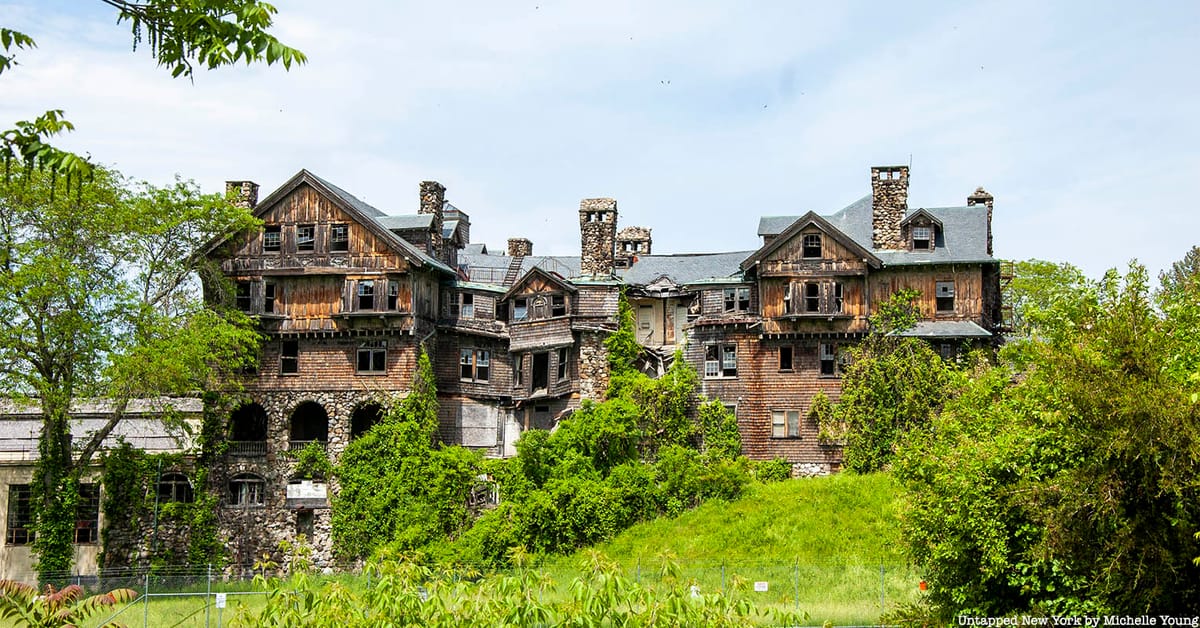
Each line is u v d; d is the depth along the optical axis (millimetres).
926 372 59844
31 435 64312
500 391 68938
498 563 54281
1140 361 25250
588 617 16812
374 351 63219
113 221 55312
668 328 69438
